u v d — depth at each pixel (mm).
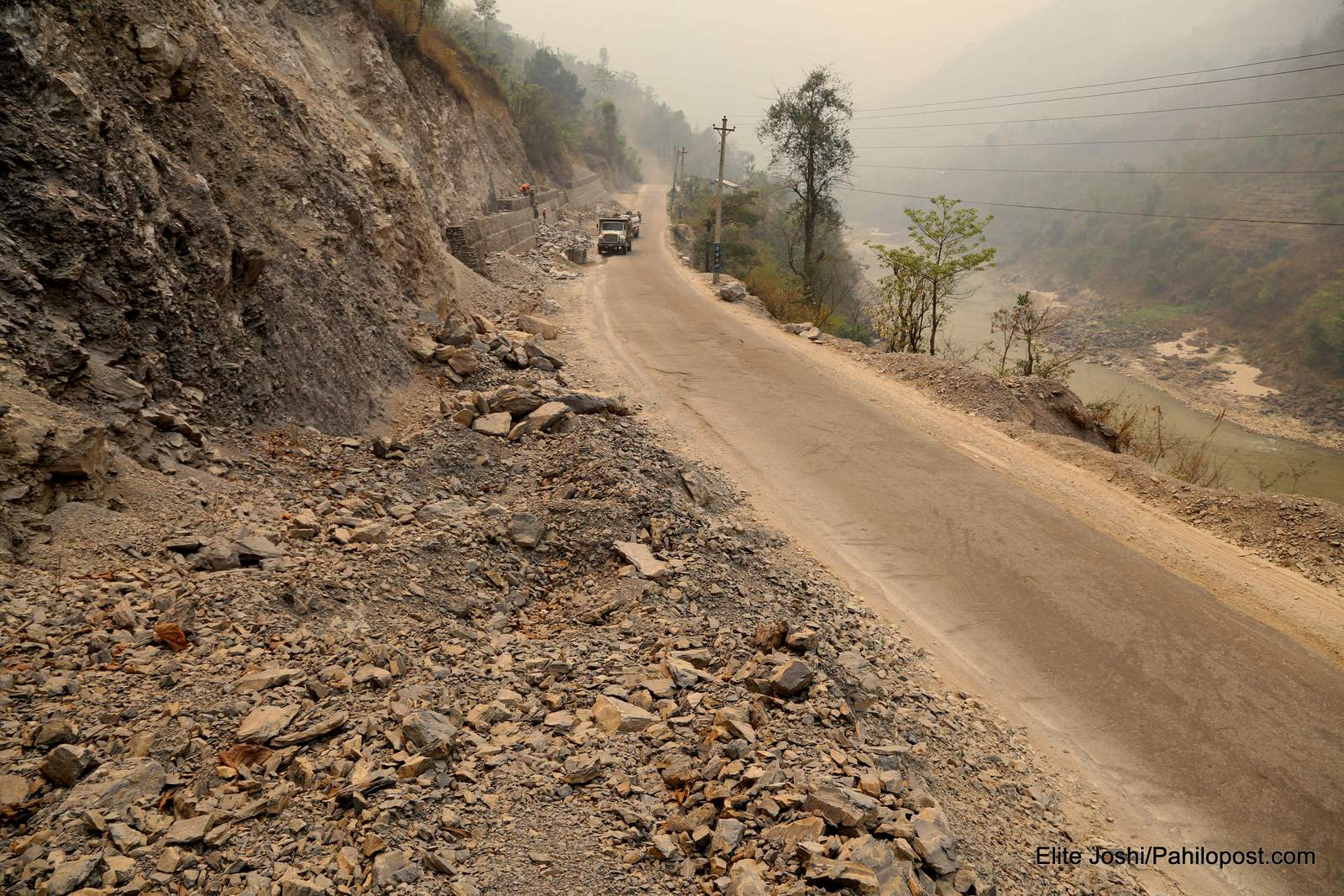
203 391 9180
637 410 16328
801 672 6309
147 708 4590
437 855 3990
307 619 6188
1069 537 12102
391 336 14094
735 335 25062
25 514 5773
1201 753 7633
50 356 7180
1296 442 58688
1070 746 7621
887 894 4043
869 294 82375
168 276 9039
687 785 5004
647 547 9094
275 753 4488
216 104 12016
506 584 7988
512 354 16594
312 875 3721
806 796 4836
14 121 7887
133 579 5820
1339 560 11383
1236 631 9789
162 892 3424
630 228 55250
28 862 3383
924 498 13242
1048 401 19281
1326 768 7516
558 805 4637
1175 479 14273
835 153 44562
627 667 6562
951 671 8625
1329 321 71250
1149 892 5793
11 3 8180
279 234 11922
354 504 8875
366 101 27188
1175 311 98688
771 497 12914
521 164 55844
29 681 4500
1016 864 5410
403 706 5160
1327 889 6152
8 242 7438
